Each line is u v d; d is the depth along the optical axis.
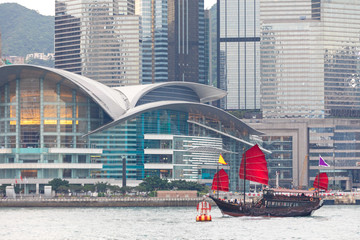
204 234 175.88
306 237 172.00
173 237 170.38
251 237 170.88
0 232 183.62
